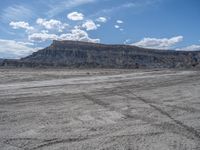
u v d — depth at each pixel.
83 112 9.08
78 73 33.38
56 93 13.06
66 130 6.99
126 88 15.77
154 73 32.78
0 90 14.00
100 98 11.98
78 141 6.19
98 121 7.97
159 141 6.29
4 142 6.02
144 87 16.41
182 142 6.26
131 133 6.86
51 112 8.94
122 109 9.73
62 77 25.31
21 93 12.89
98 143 6.09
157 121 8.10
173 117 8.63
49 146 5.84
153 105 10.59
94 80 21.11
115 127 7.37
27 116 8.33
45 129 7.03
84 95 12.68
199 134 6.93
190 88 16.06
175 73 32.28
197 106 10.52
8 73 30.38
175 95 13.23
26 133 6.68
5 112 8.77
